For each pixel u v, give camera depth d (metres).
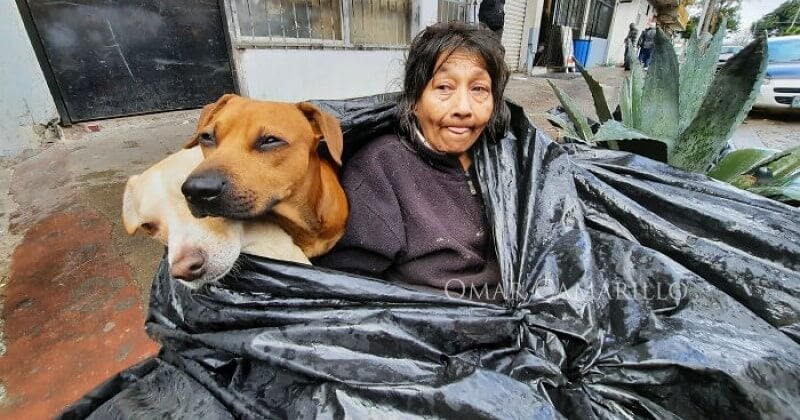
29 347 1.53
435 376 0.74
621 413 0.76
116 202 2.55
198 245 0.79
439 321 0.82
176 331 0.88
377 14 5.72
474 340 0.85
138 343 1.55
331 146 0.98
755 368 0.74
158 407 0.77
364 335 0.78
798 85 5.95
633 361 0.81
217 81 4.50
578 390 0.80
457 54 1.12
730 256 1.03
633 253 1.03
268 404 0.75
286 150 0.88
